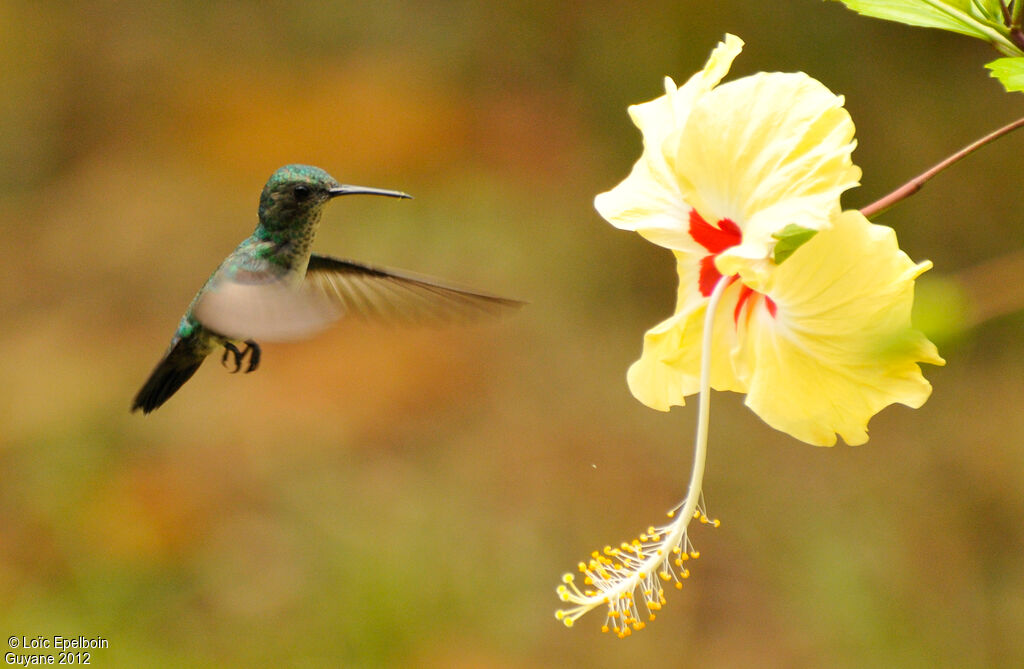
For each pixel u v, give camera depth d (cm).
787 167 323
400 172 1472
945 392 1147
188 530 1067
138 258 1448
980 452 1080
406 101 1566
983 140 318
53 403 1226
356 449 1172
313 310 418
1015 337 1129
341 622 976
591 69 1477
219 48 1708
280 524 1079
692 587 1038
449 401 1234
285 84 1642
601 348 1288
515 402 1234
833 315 324
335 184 440
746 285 352
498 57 1562
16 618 962
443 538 1060
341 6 1698
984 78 1322
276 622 978
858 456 1130
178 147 1605
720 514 1108
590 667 966
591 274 1354
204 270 1428
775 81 330
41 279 1439
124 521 1070
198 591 1005
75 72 1684
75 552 1039
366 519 1083
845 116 320
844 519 1068
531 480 1139
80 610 980
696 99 350
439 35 1622
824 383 335
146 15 1730
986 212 1255
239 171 1538
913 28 1333
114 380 1262
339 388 1247
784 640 980
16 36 1689
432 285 453
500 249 1370
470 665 946
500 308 455
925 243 1262
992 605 972
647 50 1416
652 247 1362
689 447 1176
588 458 1168
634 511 1111
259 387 1250
